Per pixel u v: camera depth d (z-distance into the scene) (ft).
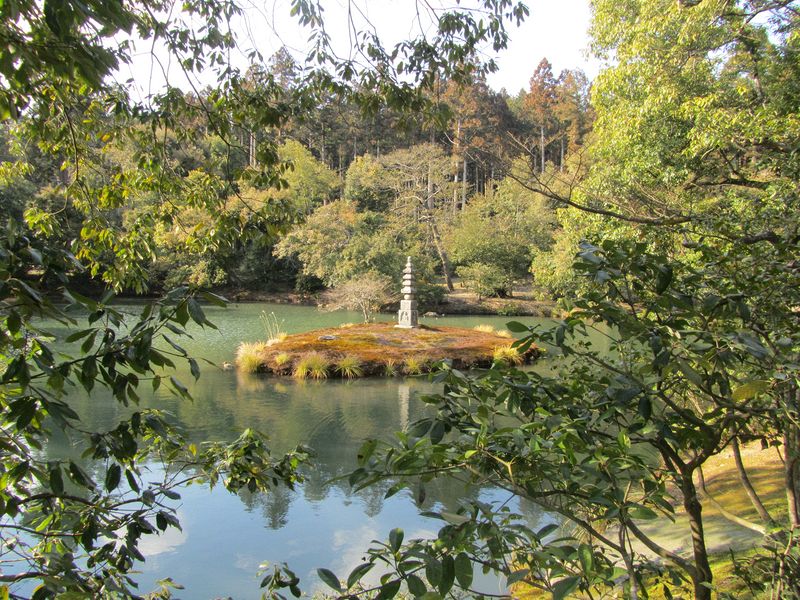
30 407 4.72
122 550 6.00
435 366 5.89
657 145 27.12
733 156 26.30
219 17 10.93
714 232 10.73
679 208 24.02
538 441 4.73
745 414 6.06
